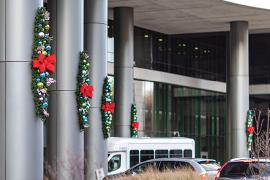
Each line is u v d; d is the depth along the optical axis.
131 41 51.44
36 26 22.52
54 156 30.30
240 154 57.03
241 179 24.44
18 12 22.31
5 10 22.38
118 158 37.09
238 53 57.34
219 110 72.06
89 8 36.56
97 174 31.98
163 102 63.25
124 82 51.03
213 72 71.69
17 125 22.19
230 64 57.81
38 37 22.52
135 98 59.16
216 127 71.62
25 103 22.30
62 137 30.36
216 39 71.19
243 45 57.38
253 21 57.78
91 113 35.19
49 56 22.70
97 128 35.22
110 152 36.78
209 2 49.41
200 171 30.53
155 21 57.28
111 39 55.97
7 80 22.28
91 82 35.78
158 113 62.38
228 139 57.88
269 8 52.44
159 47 63.69
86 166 33.22
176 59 66.31
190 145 41.56
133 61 54.56
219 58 72.19
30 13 22.48
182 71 67.12
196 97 68.69
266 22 58.16
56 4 30.97
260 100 77.44
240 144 57.12
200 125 69.25
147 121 60.69
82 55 30.86
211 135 70.69
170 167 31.16
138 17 55.34
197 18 56.00
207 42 70.88
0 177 22.17
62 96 30.52
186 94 67.00
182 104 66.19
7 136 22.19
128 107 50.97
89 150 34.91
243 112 57.41
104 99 35.66
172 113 64.75
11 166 22.09
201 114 69.44
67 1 30.80
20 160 22.11
